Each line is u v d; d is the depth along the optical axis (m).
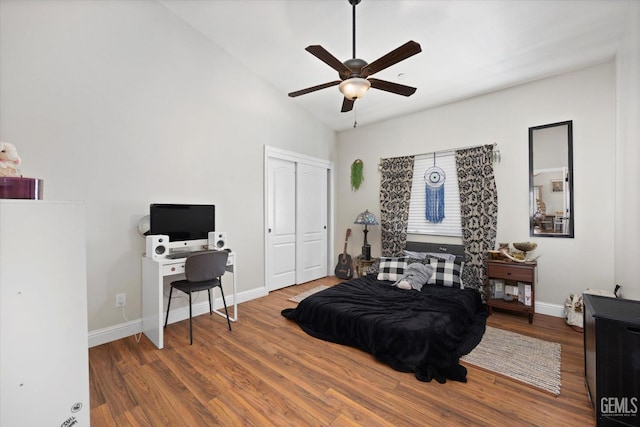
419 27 2.50
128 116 2.60
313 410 1.61
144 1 2.68
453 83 3.30
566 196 2.99
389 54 1.81
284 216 4.21
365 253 4.39
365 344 2.29
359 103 3.92
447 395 1.75
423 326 2.14
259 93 3.76
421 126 4.11
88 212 2.39
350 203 4.96
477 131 3.59
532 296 2.87
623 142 2.42
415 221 4.16
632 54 2.18
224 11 2.73
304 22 2.67
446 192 3.87
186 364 2.11
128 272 2.61
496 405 1.65
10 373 1.06
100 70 2.43
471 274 3.51
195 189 3.10
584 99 2.88
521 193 3.26
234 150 3.48
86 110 2.36
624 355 1.39
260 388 1.82
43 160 2.16
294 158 4.28
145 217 2.70
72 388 1.21
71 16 2.28
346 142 5.01
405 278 3.19
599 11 2.15
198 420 1.54
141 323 2.68
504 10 2.22
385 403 1.67
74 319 1.22
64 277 1.19
